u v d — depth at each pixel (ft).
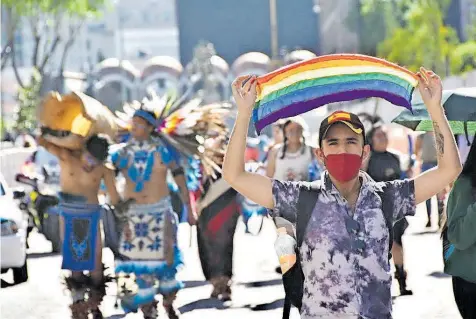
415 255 65.77
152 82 428.56
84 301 41.52
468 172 26.22
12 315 47.70
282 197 21.66
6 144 164.04
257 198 21.79
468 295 27.17
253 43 420.77
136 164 41.98
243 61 391.24
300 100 22.08
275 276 58.75
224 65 385.91
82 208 42.04
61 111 41.73
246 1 420.36
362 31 295.69
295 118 52.90
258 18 420.36
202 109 44.88
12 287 57.16
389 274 21.66
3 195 60.18
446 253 27.20
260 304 48.75
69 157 41.81
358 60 21.66
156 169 42.19
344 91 22.09
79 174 41.91
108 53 565.53
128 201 41.93
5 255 56.95
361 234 21.52
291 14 416.46
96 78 426.51
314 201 21.59
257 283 56.08
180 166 43.27
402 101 22.49
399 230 49.80
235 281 57.11
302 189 21.71
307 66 21.71
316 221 21.56
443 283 53.26
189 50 424.46
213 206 49.29
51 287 56.70
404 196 21.98
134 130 42.34
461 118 29.50
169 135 43.57
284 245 21.84
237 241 80.33
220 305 48.67
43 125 41.98
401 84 22.34
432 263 61.41
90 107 41.32
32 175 76.48
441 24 203.21
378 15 281.13
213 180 49.01
